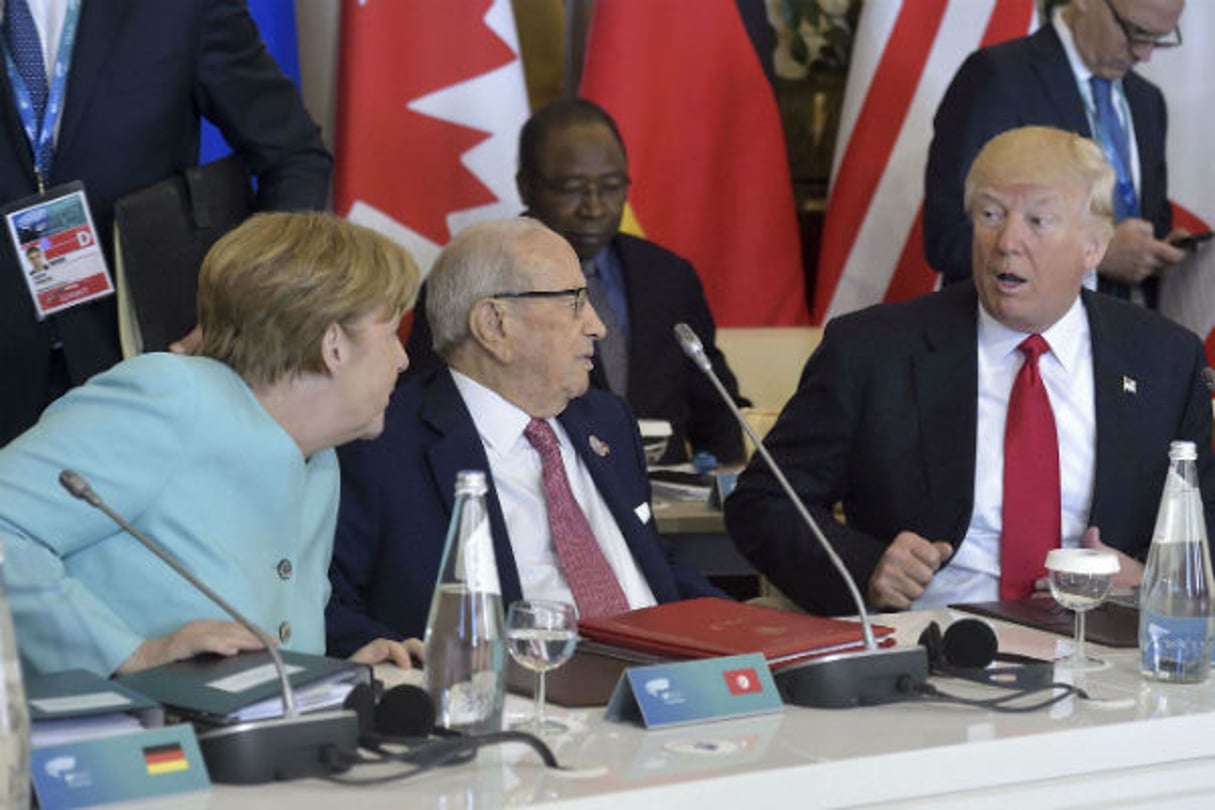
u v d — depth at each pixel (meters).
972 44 15.92
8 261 10.44
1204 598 6.85
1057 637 7.78
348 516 8.44
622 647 7.02
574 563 8.59
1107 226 9.71
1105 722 6.14
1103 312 10.12
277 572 7.09
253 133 11.50
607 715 6.15
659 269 14.25
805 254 17.67
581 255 13.95
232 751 5.29
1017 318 9.77
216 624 6.49
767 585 12.12
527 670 6.81
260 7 14.95
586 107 13.98
